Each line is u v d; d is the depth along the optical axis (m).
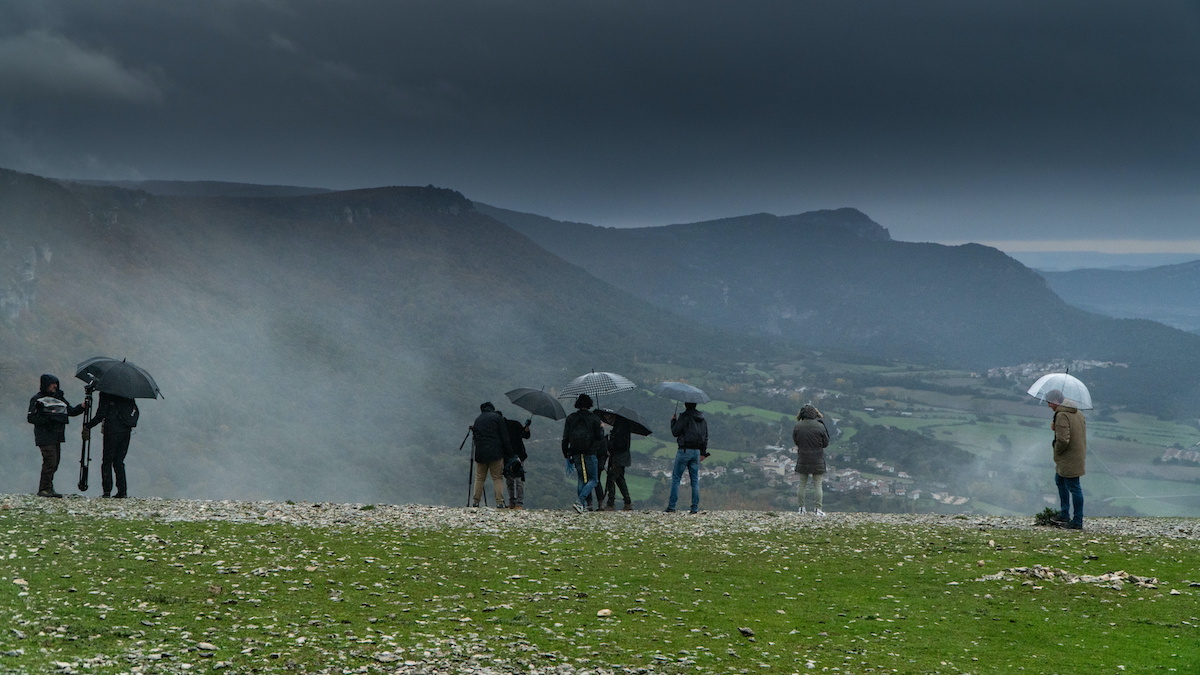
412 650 8.87
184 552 12.84
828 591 12.64
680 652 9.41
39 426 18.67
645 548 15.52
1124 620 11.11
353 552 13.73
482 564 13.45
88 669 7.57
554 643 9.48
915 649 9.91
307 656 8.46
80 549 12.52
